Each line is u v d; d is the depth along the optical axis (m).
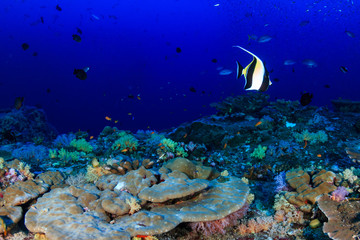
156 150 7.62
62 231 3.14
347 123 8.25
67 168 6.57
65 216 3.46
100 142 8.88
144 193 3.78
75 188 4.20
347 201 3.83
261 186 5.80
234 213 4.09
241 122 8.60
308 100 5.13
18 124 13.01
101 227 3.29
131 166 5.05
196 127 8.27
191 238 3.79
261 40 11.18
